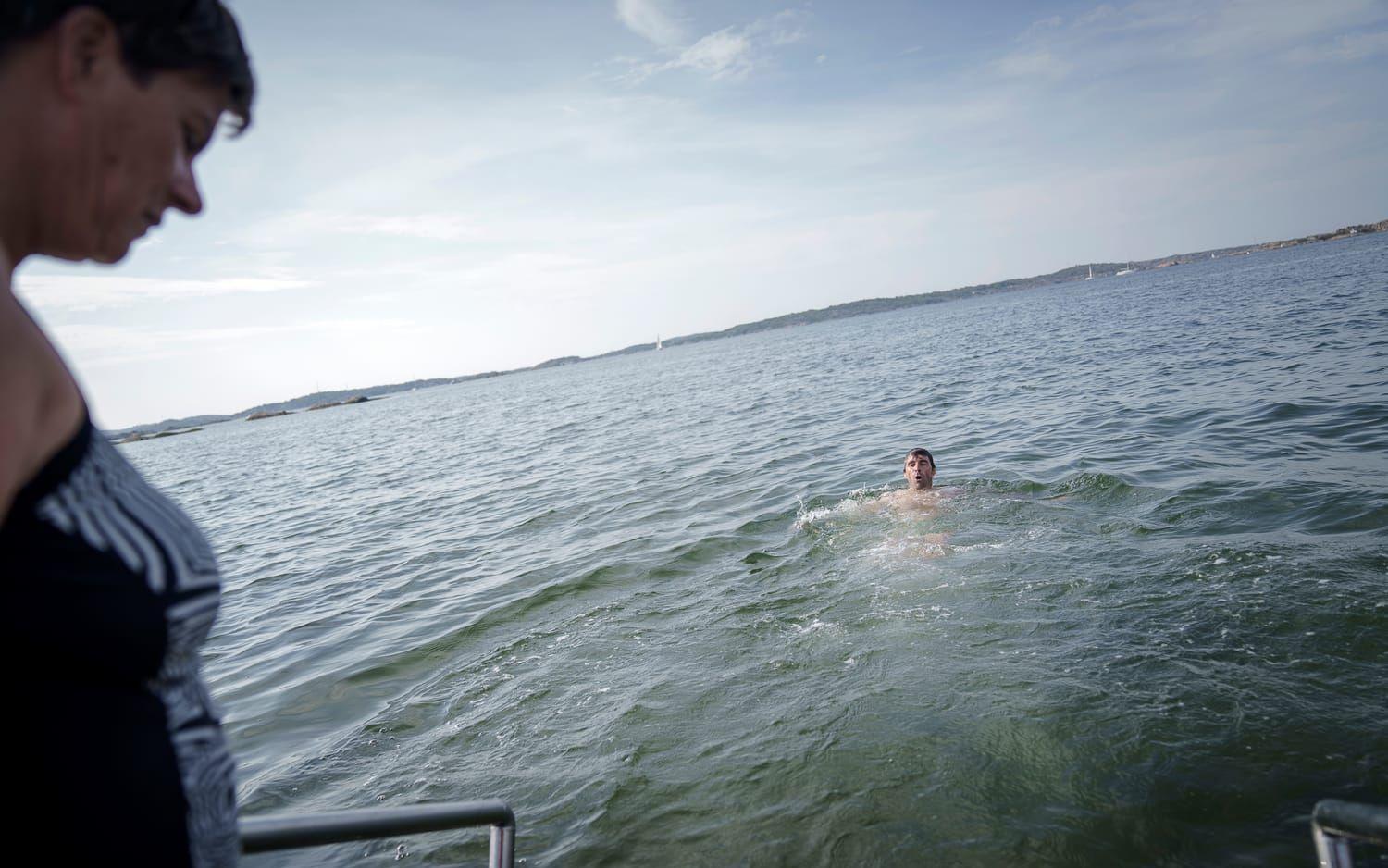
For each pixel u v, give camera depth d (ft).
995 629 15.99
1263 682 12.65
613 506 34.47
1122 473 27.76
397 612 23.70
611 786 12.51
